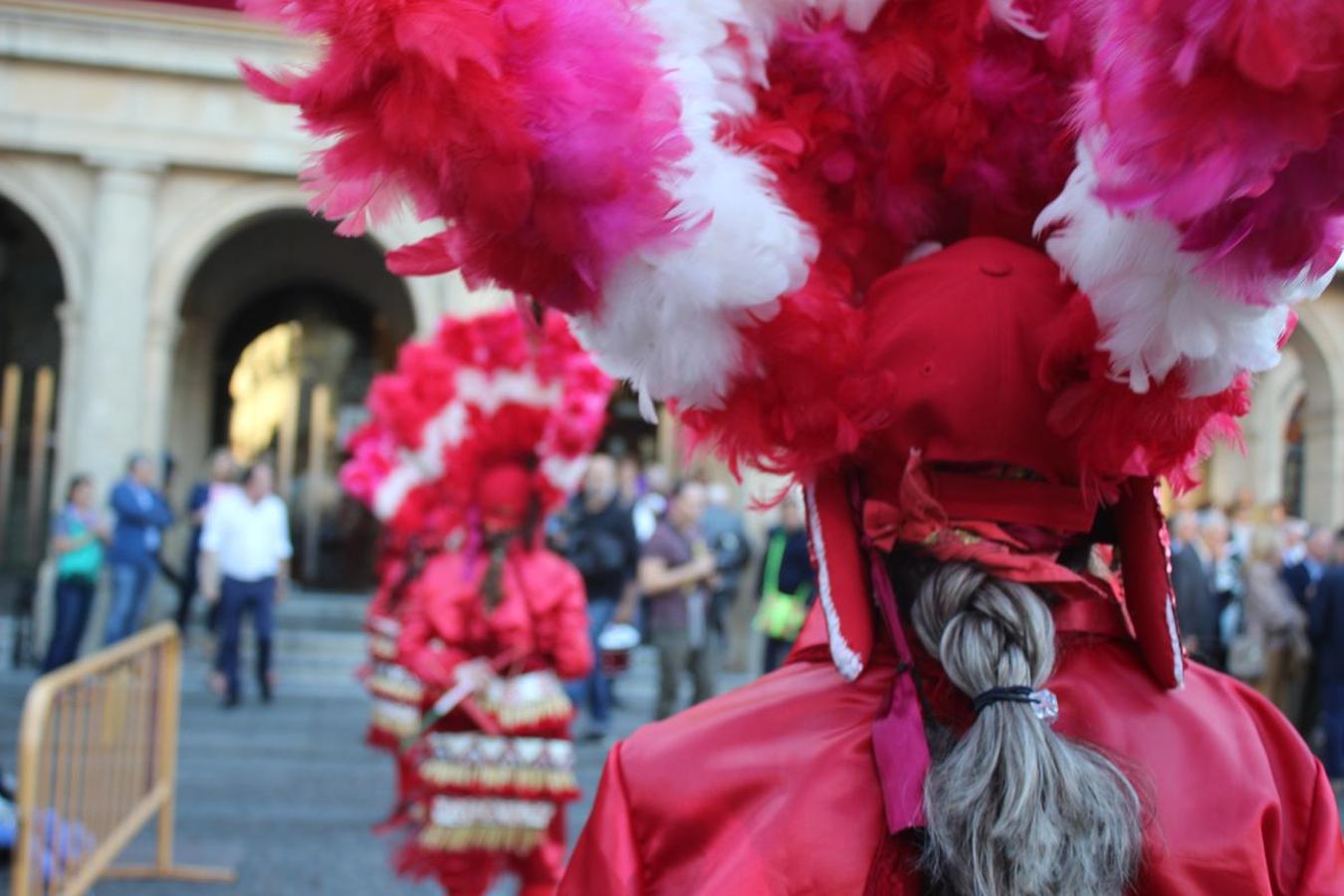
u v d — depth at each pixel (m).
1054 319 1.48
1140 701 1.47
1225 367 1.34
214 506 10.44
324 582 17.61
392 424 4.65
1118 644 1.54
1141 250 1.26
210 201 13.94
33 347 17.17
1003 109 1.56
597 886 1.45
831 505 1.57
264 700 10.64
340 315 18.28
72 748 4.13
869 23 1.59
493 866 4.21
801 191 1.59
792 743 1.45
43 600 13.11
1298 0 1.06
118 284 13.52
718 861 1.41
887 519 1.50
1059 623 1.50
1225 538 9.99
